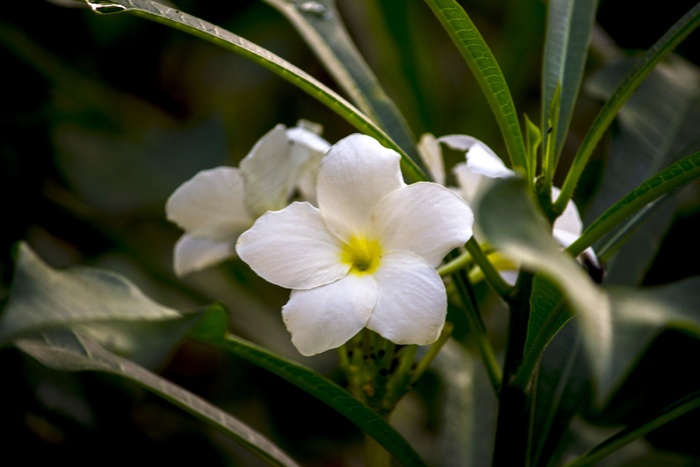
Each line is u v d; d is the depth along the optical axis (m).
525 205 0.45
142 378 0.56
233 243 0.60
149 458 0.73
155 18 0.52
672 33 0.53
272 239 0.53
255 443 0.58
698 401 0.54
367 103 0.61
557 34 0.58
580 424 0.71
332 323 0.52
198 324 0.55
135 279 0.77
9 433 0.71
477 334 0.57
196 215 0.59
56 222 0.78
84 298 0.54
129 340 0.54
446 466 0.69
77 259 0.78
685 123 0.66
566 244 0.55
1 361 0.71
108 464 0.72
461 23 0.53
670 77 0.68
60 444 0.72
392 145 0.54
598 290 0.45
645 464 0.67
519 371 0.54
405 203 0.53
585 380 0.61
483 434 0.70
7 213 0.77
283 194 0.59
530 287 0.54
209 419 0.57
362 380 0.57
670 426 0.72
